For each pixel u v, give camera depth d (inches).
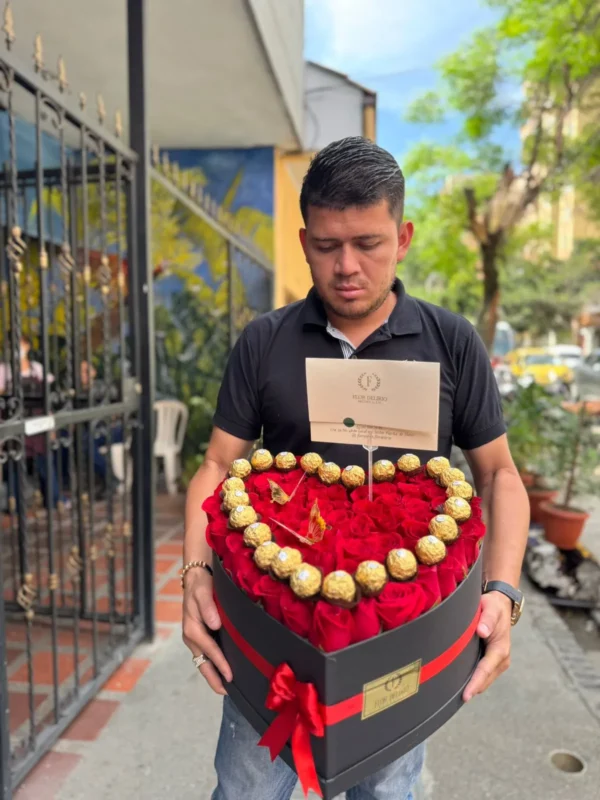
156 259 208.4
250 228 210.2
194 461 199.0
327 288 40.4
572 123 247.4
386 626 27.2
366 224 37.5
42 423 73.3
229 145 207.2
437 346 45.7
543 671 97.6
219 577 34.8
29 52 140.0
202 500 46.8
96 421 88.3
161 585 127.5
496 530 42.6
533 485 164.6
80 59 143.3
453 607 30.1
